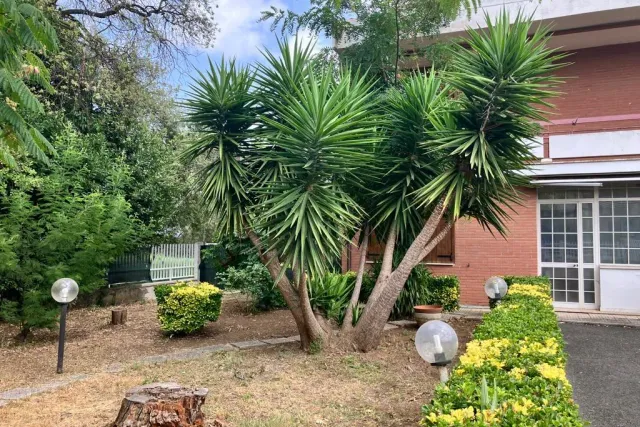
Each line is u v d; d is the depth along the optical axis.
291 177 5.85
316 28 10.31
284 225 5.41
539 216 10.99
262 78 6.35
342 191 6.12
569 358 6.57
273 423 3.87
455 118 6.09
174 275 13.42
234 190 6.38
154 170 12.82
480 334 4.31
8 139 4.35
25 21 4.17
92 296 10.94
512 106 5.67
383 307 6.38
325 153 5.61
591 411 4.53
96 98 11.50
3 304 7.32
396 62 10.17
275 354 6.32
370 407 4.35
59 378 5.56
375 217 6.95
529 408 2.36
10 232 7.30
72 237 7.72
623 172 9.89
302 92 5.95
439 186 5.99
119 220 8.68
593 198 10.59
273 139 5.88
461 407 2.53
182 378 5.28
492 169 5.93
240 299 11.51
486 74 5.78
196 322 7.73
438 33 10.34
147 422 3.34
